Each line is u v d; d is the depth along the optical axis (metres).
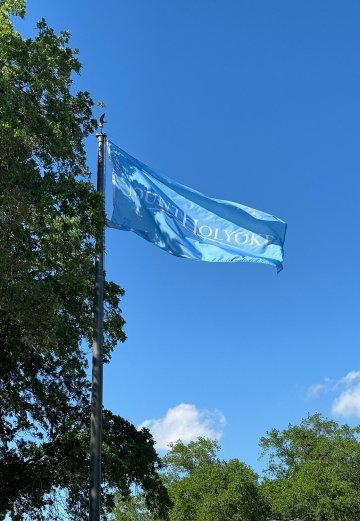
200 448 65.81
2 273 14.77
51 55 18.02
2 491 20.61
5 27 16.88
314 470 55.25
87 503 21.09
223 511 53.66
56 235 16.41
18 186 15.52
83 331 20.33
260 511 54.66
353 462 56.53
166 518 22.53
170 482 64.75
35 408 22.19
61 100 18.53
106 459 20.62
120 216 17.50
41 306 15.30
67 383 22.50
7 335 19.02
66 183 16.28
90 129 19.47
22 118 16.42
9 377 21.38
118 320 22.11
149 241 17.44
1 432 21.22
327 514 52.12
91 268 17.44
